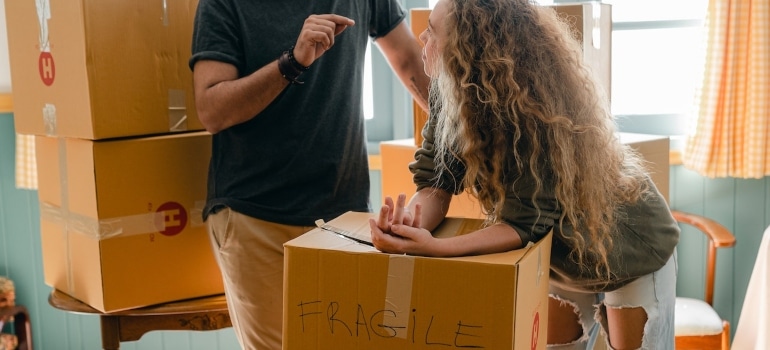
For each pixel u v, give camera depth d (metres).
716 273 3.23
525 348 1.30
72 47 1.88
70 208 2.02
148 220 1.97
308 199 1.81
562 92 1.45
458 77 1.43
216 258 1.90
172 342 3.14
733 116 3.01
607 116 1.56
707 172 3.04
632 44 3.26
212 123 1.74
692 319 2.71
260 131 1.79
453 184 1.54
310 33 1.61
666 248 1.62
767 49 2.94
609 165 1.53
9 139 3.05
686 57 3.25
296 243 1.31
